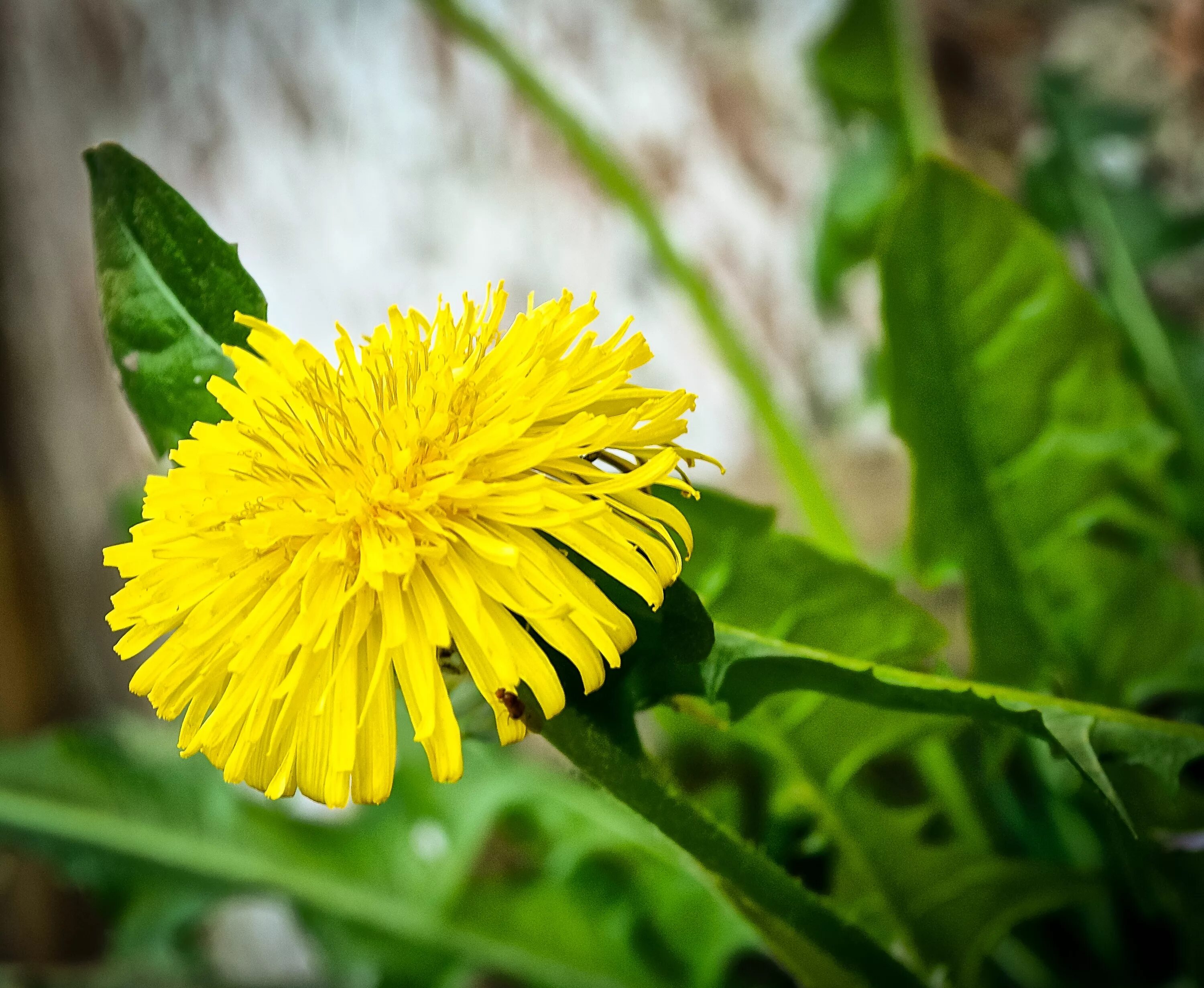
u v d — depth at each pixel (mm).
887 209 190
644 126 236
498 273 249
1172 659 132
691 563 109
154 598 84
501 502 81
